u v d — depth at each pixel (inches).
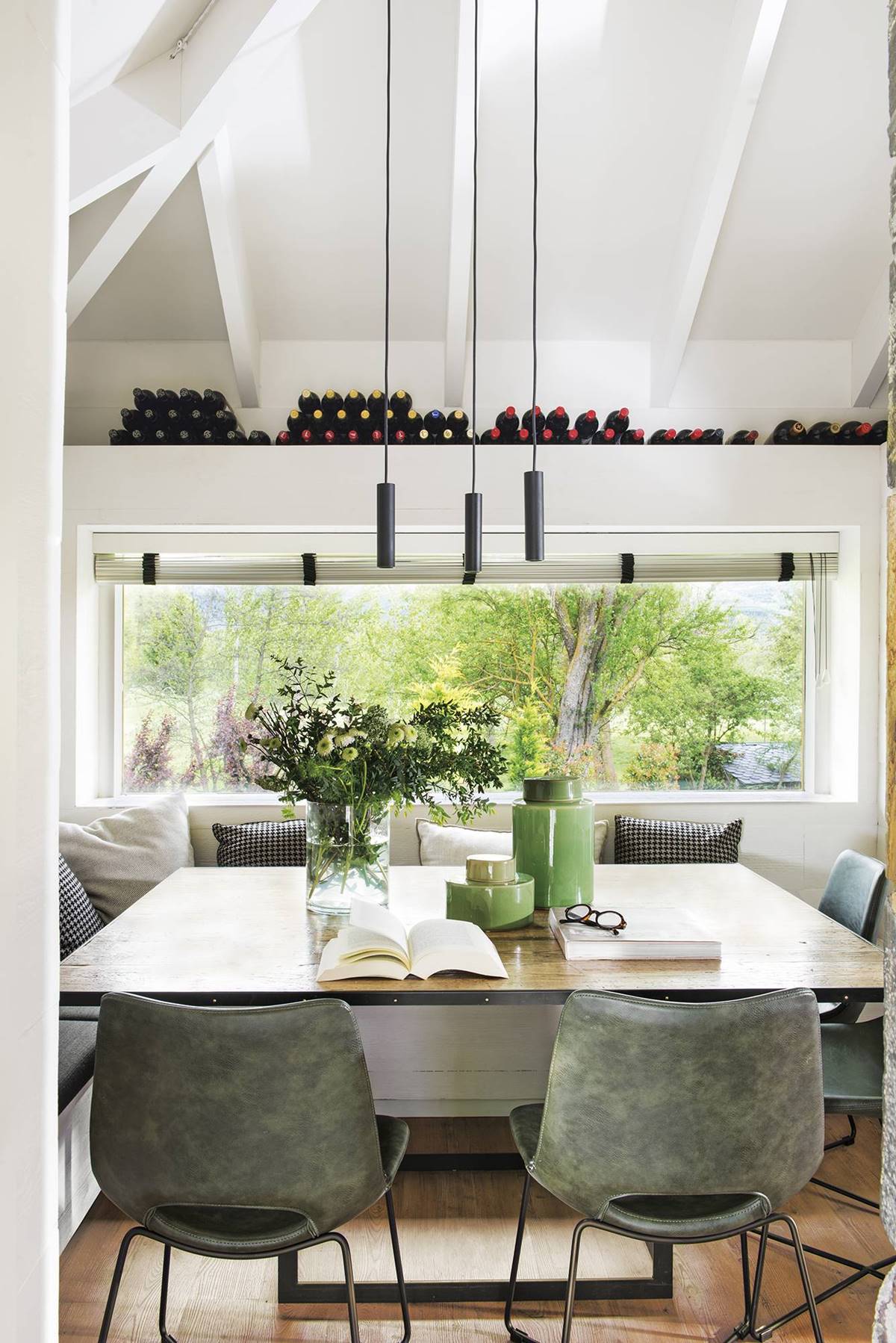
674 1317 82.7
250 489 143.0
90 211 126.4
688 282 135.6
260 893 107.1
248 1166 61.6
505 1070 117.0
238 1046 59.7
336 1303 84.5
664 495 145.5
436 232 136.1
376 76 118.8
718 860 141.2
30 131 29.6
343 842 94.6
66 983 75.2
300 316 147.3
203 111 107.0
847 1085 86.4
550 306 146.9
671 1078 60.6
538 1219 97.2
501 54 117.3
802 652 163.3
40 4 30.4
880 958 81.5
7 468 28.0
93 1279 87.7
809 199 134.2
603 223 136.5
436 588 161.2
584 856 95.3
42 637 30.7
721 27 116.5
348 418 135.9
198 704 160.7
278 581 155.5
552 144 127.3
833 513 146.9
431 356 151.1
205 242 135.9
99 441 150.3
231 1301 85.2
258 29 99.5
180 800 149.6
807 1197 101.8
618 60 118.9
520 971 78.0
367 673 161.0
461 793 92.0
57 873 31.6
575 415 152.0
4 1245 26.9
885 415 152.4
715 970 78.4
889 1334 18.9
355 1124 62.8
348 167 128.5
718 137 121.2
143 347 150.3
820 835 150.5
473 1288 84.7
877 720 150.6
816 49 118.3
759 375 152.9
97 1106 63.0
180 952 84.2
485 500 143.6
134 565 153.2
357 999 73.0
